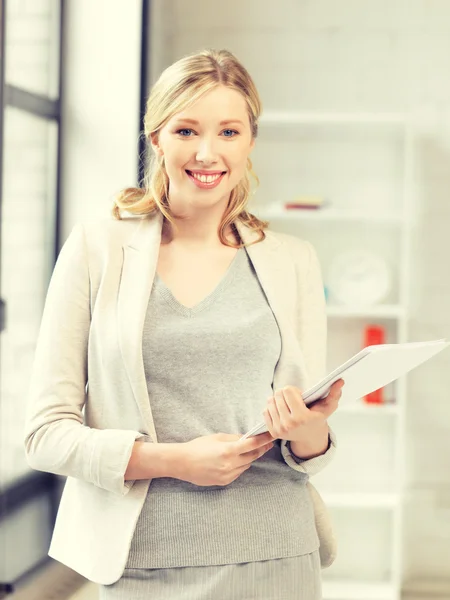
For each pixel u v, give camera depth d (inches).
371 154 165.8
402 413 154.0
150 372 52.3
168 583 51.2
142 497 51.2
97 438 50.6
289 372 54.9
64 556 53.6
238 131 52.3
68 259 54.8
